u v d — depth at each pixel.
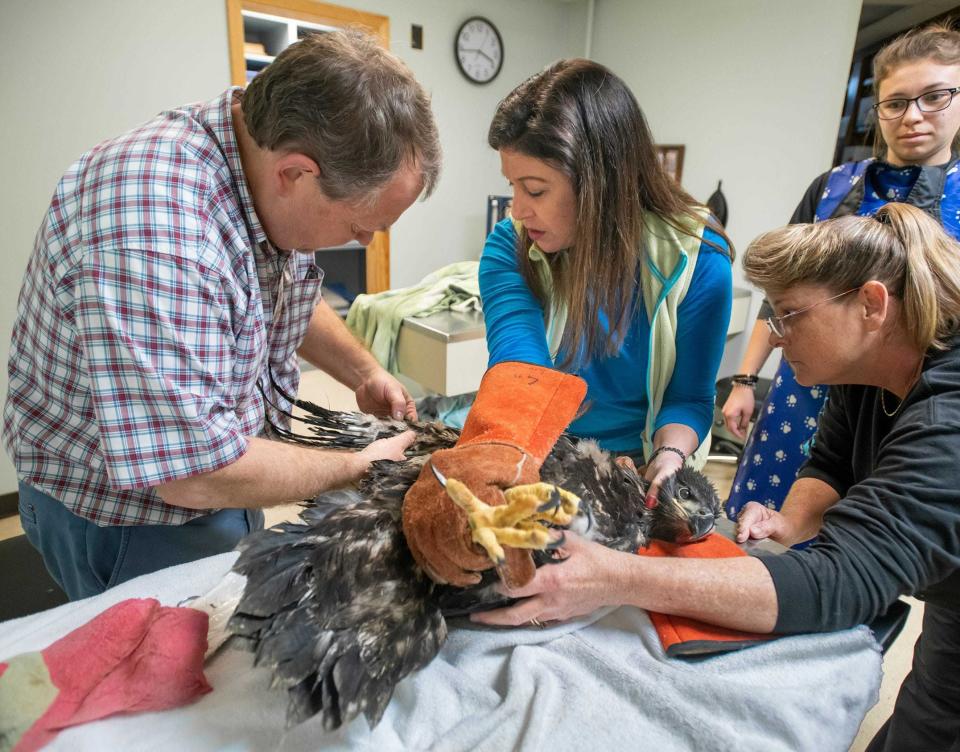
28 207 2.59
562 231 1.08
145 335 0.80
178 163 0.86
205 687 0.74
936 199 1.54
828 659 0.81
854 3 2.76
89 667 0.71
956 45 1.47
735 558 0.84
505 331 1.18
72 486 1.05
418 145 0.92
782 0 3.04
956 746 0.98
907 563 0.75
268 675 0.77
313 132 0.83
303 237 1.02
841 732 0.74
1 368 2.62
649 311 1.15
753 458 1.93
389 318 2.78
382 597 0.74
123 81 2.74
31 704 0.67
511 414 0.80
